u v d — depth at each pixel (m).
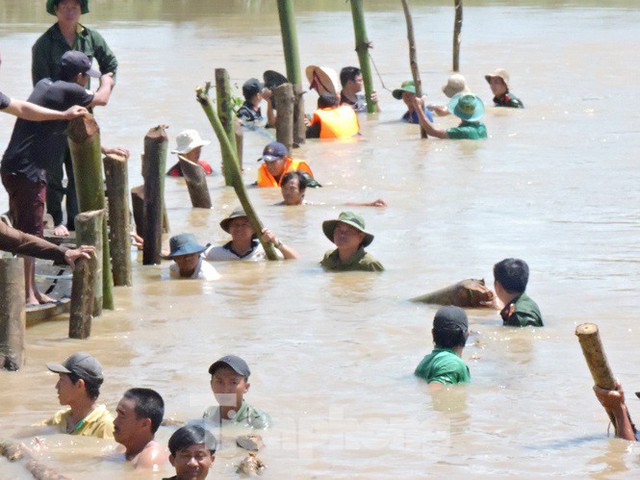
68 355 27.52
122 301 32.34
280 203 46.00
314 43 106.88
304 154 57.47
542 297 31.81
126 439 20.81
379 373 25.67
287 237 40.31
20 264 26.77
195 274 35.12
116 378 25.42
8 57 92.06
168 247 38.94
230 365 22.17
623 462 20.47
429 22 129.62
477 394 24.20
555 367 25.98
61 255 28.44
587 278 33.88
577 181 49.56
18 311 26.62
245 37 112.62
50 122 31.00
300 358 26.81
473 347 27.44
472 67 90.50
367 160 55.56
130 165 52.56
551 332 28.64
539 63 93.06
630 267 35.16
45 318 30.59
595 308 30.75
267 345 27.91
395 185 49.41
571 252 37.19
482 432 22.02
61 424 22.45
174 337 28.72
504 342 27.88
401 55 98.62
